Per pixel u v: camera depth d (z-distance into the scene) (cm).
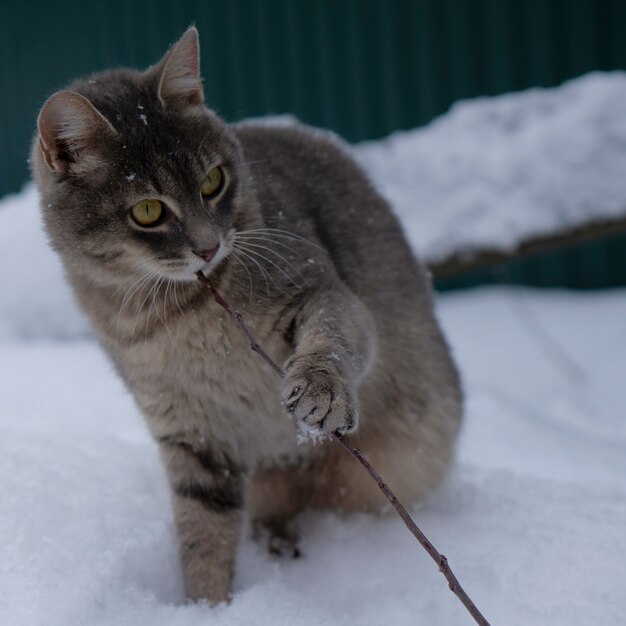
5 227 138
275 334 64
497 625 56
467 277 163
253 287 64
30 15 186
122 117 63
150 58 177
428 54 162
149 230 62
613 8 153
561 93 136
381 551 66
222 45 172
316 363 58
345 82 166
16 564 58
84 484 68
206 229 62
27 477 66
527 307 150
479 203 124
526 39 157
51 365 112
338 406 56
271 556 70
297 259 65
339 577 65
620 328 137
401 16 162
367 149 134
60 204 63
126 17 178
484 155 129
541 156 127
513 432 98
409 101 164
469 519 69
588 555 62
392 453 73
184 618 58
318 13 166
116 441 78
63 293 128
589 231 121
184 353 65
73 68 183
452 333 139
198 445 67
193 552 66
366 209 75
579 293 160
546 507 70
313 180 74
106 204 62
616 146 126
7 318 129
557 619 56
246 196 66
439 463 75
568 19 155
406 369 73
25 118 189
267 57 170
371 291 72
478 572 61
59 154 63
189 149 63
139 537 64
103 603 58
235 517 68
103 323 67
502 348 131
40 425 86
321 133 80
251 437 69
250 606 58
